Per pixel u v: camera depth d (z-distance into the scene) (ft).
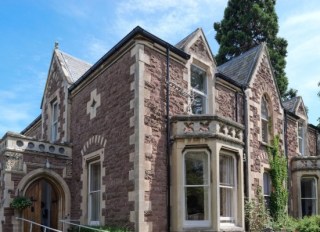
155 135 36.14
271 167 52.44
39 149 43.62
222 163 38.70
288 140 59.67
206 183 36.14
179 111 39.45
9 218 39.47
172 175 36.45
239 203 38.50
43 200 49.34
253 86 51.75
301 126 67.51
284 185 53.93
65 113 49.93
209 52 45.09
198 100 43.96
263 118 54.29
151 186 34.63
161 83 37.93
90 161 43.50
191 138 36.32
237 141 38.86
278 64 90.68
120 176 36.40
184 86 40.63
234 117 47.65
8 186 40.09
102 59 41.22
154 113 36.47
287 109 61.72
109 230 34.12
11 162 40.86
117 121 38.22
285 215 51.75
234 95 48.67
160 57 38.50
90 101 44.55
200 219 35.60
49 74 58.03
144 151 34.68
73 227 43.04
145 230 33.27
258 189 48.19
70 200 45.09
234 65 58.03
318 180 56.34
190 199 36.17
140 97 35.35
